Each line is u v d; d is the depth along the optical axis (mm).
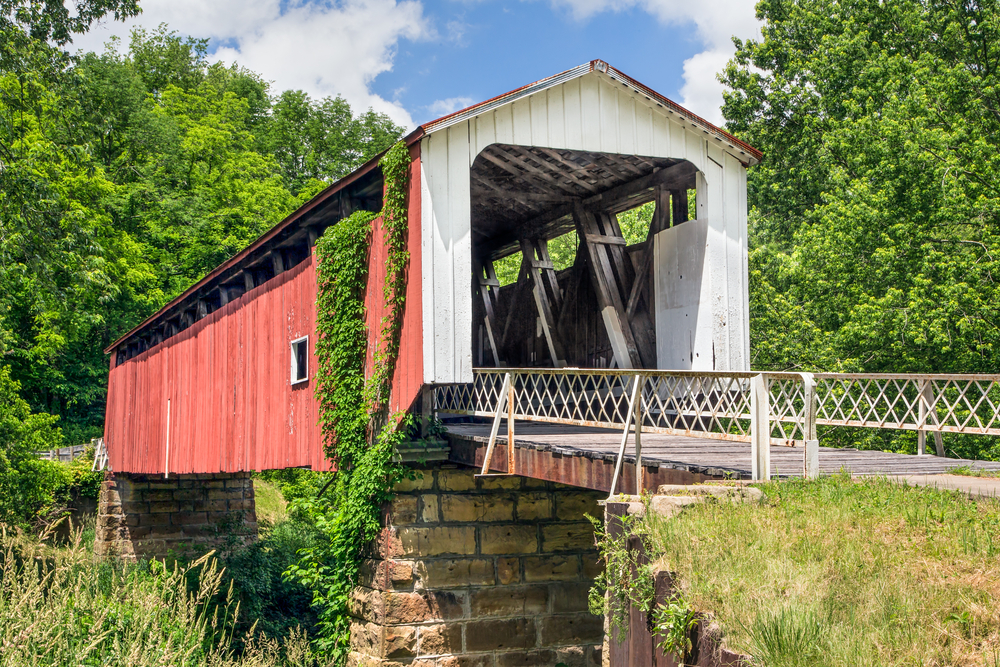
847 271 20344
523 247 16219
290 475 34281
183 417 19141
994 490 5652
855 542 4559
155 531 24688
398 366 11133
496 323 18141
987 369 18094
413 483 11086
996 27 23406
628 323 13766
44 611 6375
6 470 21547
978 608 3785
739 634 3889
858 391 19156
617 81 11852
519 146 12102
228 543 24141
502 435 10320
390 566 10812
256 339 15344
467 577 11180
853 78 27875
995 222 19297
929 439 18594
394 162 11156
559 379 8414
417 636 10820
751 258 23625
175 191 40375
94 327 34594
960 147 19891
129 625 6996
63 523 24828
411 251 10922
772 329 21219
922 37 25891
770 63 31797
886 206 19797
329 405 12289
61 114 21406
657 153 12133
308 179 49281
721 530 4793
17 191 19188
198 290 18125
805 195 30469
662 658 4332
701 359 12211
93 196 33312
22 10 19859
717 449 8352
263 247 14859
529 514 11648
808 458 5789
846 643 3648
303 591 21391
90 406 36656
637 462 6738
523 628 11383
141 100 41969
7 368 23938
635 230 37844
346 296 12156
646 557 4824
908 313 18281
